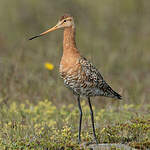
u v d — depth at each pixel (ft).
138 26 95.96
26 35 88.02
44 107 57.21
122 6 103.30
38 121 51.55
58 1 100.94
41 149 38.96
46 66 64.69
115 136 42.24
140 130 42.60
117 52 82.17
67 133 43.52
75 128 47.75
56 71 66.33
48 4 100.99
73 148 39.32
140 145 38.68
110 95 44.19
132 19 97.45
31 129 45.68
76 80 41.37
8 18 96.94
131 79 70.44
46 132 43.93
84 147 38.86
